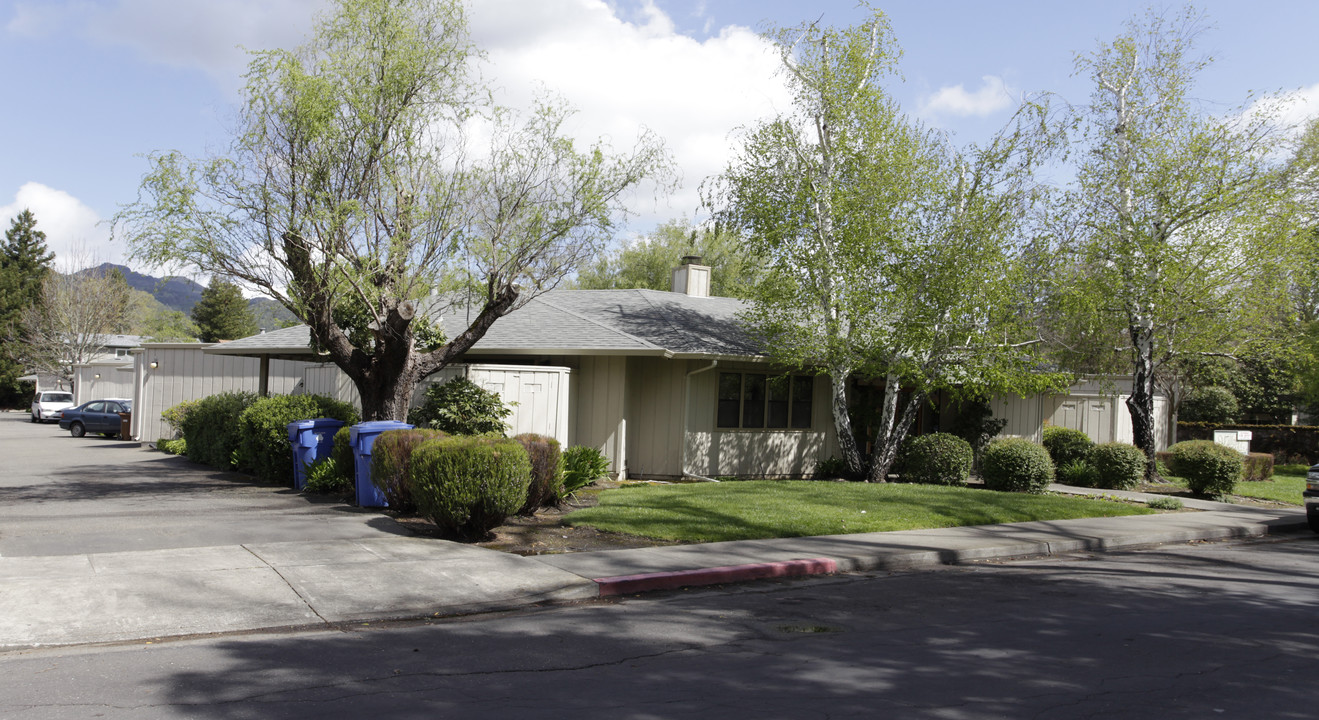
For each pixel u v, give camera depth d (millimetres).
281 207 12367
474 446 10062
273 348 20469
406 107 13281
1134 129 19562
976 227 15594
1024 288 16531
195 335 66500
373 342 15398
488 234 13883
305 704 5039
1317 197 20406
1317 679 5902
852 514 12578
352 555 9094
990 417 22000
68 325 52906
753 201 17125
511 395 15977
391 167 13188
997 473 17391
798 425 20125
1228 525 13695
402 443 11383
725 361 18594
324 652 6172
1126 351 21516
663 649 6453
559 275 14328
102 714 4805
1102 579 9609
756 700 5262
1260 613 7996
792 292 17016
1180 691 5574
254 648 6238
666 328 18891
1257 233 18344
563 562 9172
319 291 12711
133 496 13258
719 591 8641
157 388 24547
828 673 5859
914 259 16156
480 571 8648
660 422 17953
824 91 16719
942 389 21859
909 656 6320
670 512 12055
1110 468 19000
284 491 13961
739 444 18891
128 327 63781
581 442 17672
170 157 12086
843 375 18031
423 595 7754
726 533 10898
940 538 11359
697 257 24062
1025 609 7984
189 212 11992
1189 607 8211
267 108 12562
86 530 10109
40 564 8211
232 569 8297
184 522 10766
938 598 8430
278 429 14703
